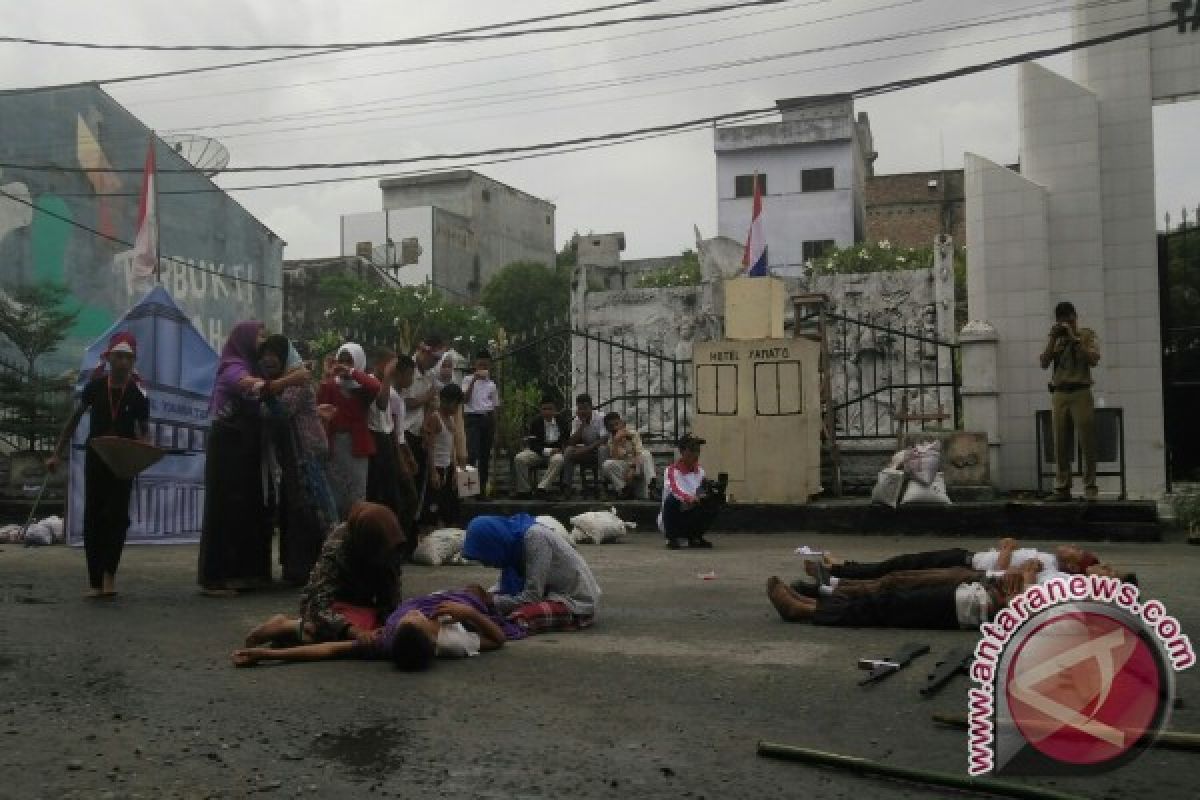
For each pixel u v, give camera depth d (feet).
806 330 60.08
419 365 35.22
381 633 17.65
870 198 155.12
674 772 11.76
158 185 85.81
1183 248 46.03
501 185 187.83
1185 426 43.60
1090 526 35.55
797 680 16.01
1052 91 44.47
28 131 75.97
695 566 30.66
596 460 46.80
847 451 46.57
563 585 20.76
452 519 36.88
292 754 12.48
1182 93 43.50
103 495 25.20
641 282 114.83
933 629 19.98
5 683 16.21
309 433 26.27
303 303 127.03
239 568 25.96
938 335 59.82
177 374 38.55
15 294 69.97
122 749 12.73
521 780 11.50
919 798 10.89
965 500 39.40
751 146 152.97
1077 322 42.50
